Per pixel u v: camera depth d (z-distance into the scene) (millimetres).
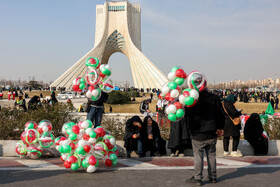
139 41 83438
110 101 33000
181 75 4395
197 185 4070
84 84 5996
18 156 6215
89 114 6531
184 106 4383
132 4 82938
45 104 8852
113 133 7746
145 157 6441
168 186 4027
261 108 26656
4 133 7133
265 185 4129
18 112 8281
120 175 4629
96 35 84750
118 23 80500
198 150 4203
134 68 77750
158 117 10500
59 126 7984
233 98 6480
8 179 4277
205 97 4254
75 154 4820
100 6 84375
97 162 4797
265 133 7176
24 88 72500
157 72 73812
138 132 6406
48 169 4988
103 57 83688
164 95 4664
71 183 4113
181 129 6539
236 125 6512
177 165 5516
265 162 5895
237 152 6844
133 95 43156
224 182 4301
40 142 5895
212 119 4168
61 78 70625
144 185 4059
